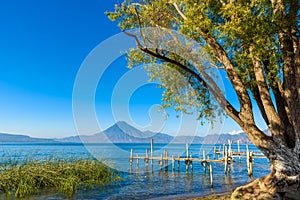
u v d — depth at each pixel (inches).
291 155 253.9
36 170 481.4
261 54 233.5
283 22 222.5
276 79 261.4
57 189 468.4
